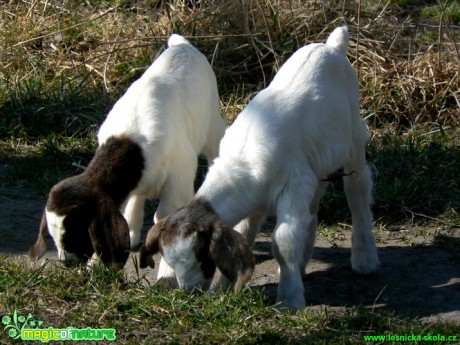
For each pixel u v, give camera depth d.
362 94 8.15
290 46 8.64
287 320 4.60
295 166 4.77
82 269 4.98
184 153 5.49
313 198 5.13
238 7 8.92
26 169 7.17
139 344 4.40
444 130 7.80
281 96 4.93
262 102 4.94
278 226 4.72
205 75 6.02
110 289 4.90
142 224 6.00
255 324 4.58
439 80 8.25
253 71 8.70
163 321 4.63
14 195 6.73
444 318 4.79
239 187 4.70
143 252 4.59
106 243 4.77
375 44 8.73
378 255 5.84
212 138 6.22
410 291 5.23
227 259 4.33
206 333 4.48
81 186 4.98
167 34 9.00
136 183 5.25
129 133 5.28
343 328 4.57
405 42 8.94
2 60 8.82
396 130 7.90
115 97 8.31
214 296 4.72
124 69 8.66
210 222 4.45
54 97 8.14
